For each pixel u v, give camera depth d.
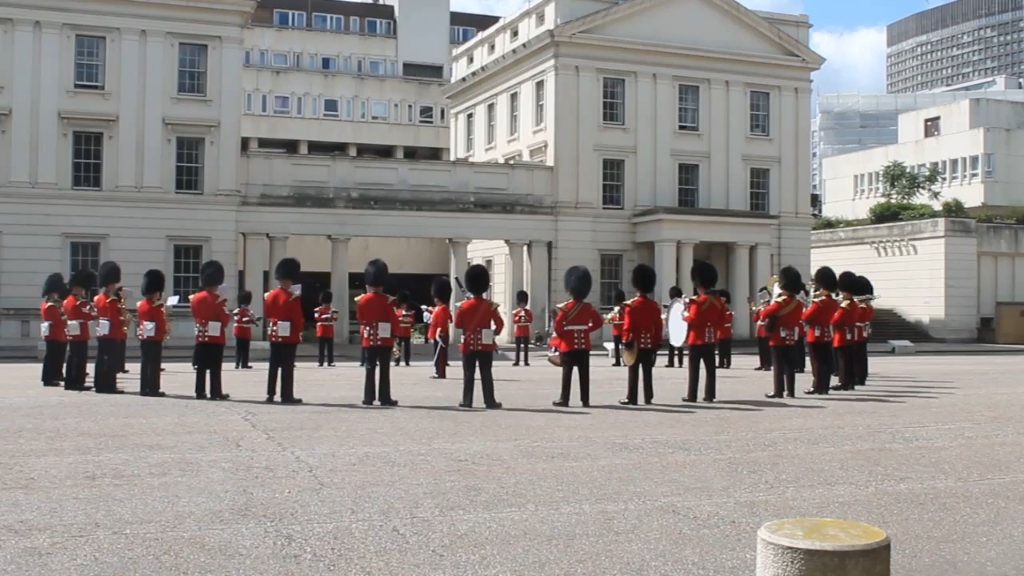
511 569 7.93
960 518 9.81
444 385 23.64
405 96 71.69
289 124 68.12
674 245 48.69
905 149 85.94
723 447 13.63
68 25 42.69
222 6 44.00
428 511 9.73
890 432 15.25
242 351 29.94
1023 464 12.60
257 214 44.91
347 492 10.52
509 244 48.97
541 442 13.86
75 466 11.80
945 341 53.81
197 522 9.24
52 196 42.34
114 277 20.67
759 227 50.69
